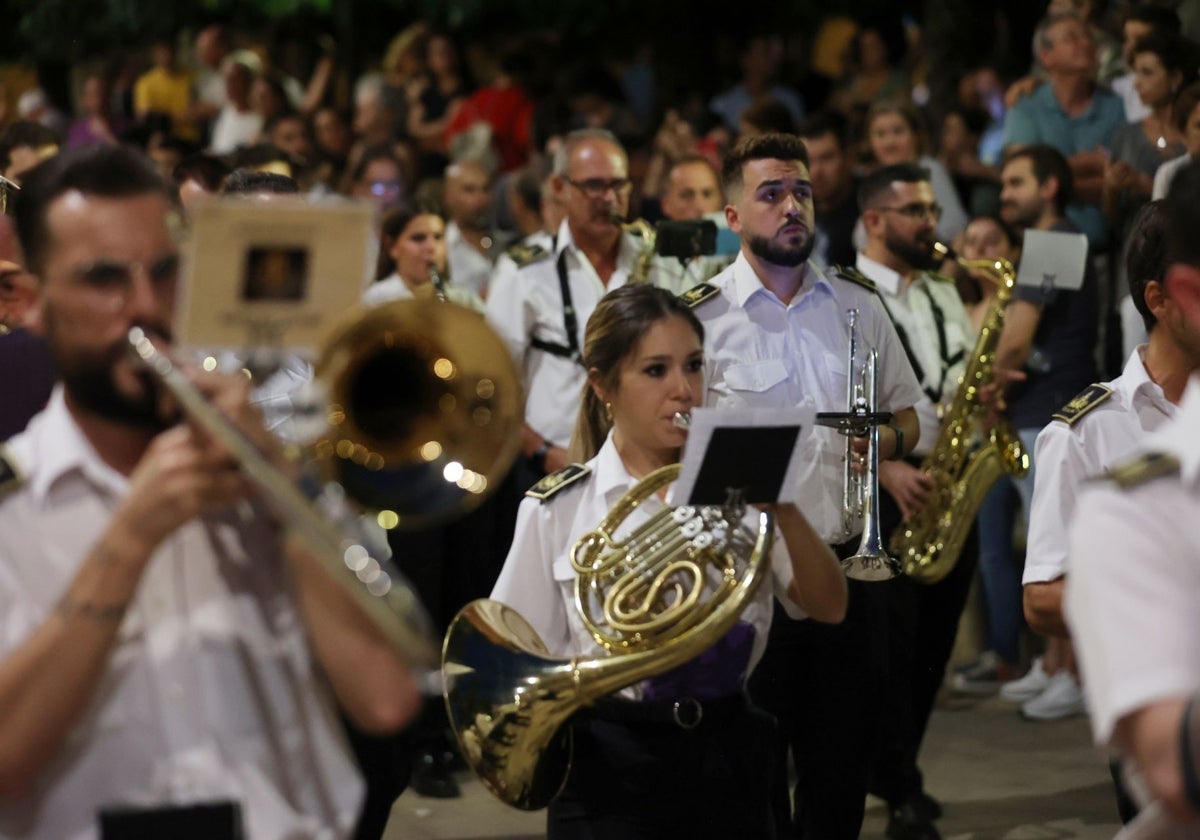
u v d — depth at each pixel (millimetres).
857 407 5695
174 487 2521
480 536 7656
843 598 4309
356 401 2734
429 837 7047
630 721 4176
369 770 5094
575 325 7922
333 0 18156
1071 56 10352
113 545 2520
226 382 2576
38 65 18359
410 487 2771
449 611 7695
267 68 16484
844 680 5855
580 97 14648
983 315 8961
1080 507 2723
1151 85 9062
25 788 2600
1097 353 9820
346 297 2588
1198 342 4070
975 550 7566
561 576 4305
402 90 15211
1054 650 8742
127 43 19000
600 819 4195
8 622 2695
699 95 16875
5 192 4848
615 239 8109
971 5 13133
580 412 4848
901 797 6957
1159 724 2506
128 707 2662
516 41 16656
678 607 3994
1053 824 7121
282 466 2564
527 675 4016
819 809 5922
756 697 5828
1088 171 9984
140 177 2732
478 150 14477
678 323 4418
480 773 4070
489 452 2783
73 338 2678
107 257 2662
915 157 10633
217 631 2697
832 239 10367
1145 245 4254
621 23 17578
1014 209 9211
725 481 3781
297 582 2744
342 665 2727
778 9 17109
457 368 2760
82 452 2738
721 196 9516
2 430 4547
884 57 14727
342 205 2590
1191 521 2605
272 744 2723
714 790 4191
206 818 2607
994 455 7594
